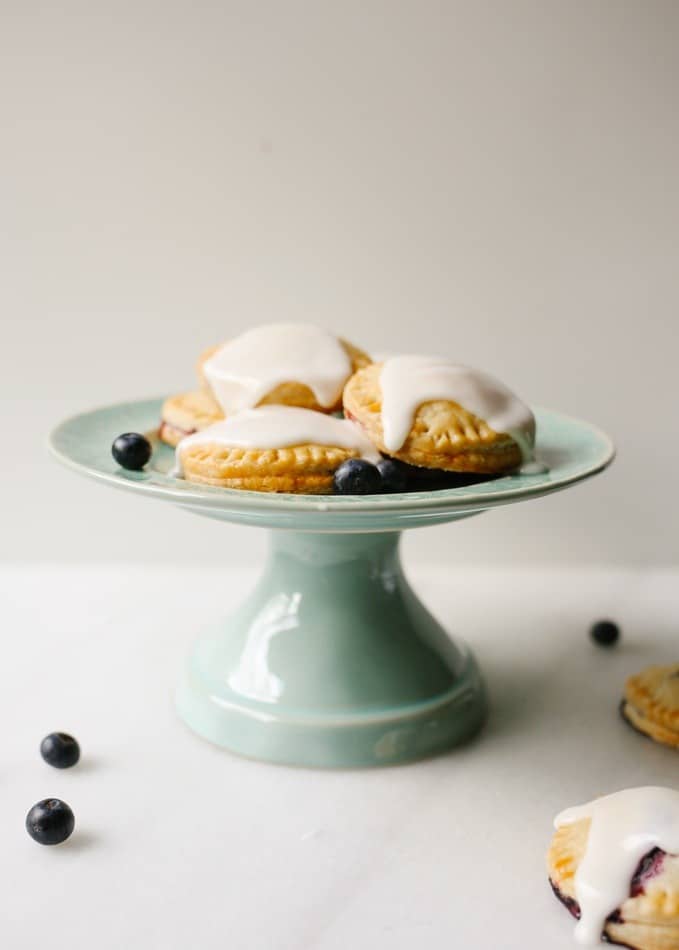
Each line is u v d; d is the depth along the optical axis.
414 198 0.75
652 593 0.77
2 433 0.80
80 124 0.75
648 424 0.78
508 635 0.71
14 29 0.73
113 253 0.77
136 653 0.68
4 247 0.77
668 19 0.72
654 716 0.60
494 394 0.58
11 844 0.53
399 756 0.58
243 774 0.57
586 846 0.50
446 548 0.81
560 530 0.81
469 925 0.49
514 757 0.59
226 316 0.77
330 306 0.77
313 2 0.72
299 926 0.49
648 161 0.74
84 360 0.79
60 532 0.82
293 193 0.75
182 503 0.52
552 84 0.73
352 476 0.53
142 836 0.53
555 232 0.75
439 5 0.72
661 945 0.48
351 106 0.74
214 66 0.73
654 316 0.76
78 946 0.48
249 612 0.62
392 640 0.60
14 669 0.66
